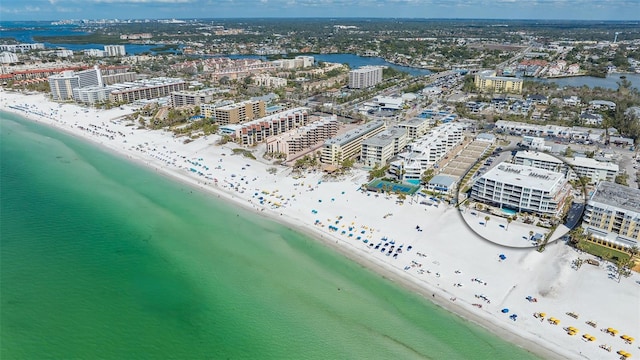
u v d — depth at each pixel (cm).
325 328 13988
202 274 16838
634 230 17900
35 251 18338
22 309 14838
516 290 15512
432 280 16188
